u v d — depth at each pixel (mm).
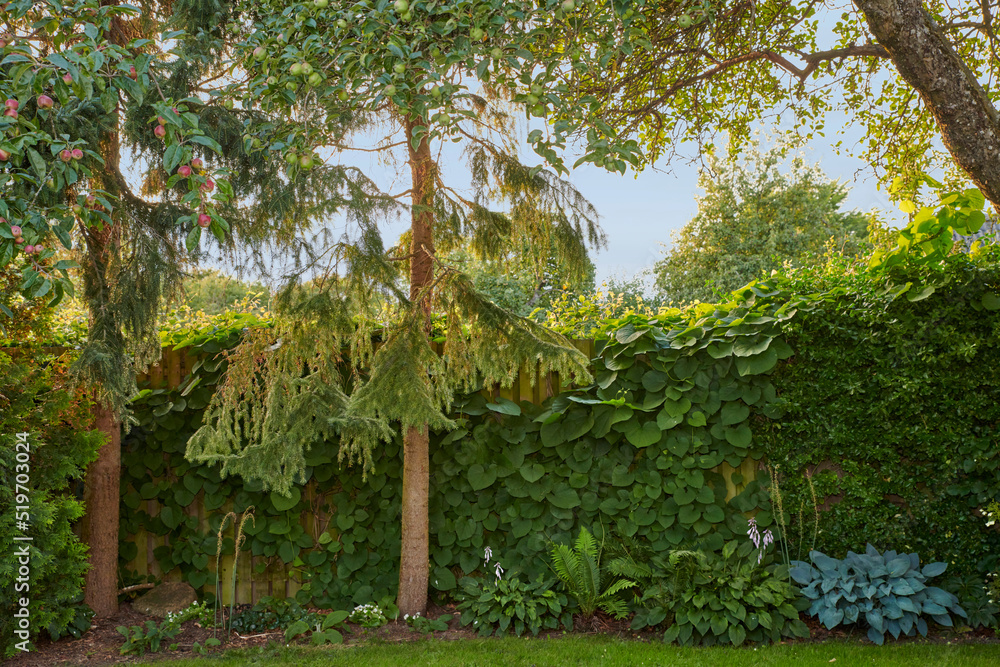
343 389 4887
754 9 4609
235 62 3631
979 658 3480
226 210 3861
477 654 3789
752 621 3883
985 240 4215
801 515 4332
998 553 4078
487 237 4359
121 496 4973
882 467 4250
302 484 4777
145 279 3883
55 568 4031
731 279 13969
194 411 5000
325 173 3793
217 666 3688
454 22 2459
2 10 2404
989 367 4078
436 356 4043
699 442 4449
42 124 3398
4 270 4297
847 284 4414
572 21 2814
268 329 4148
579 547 4324
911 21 3244
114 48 2287
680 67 5434
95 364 3861
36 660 3859
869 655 3592
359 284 3822
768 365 4293
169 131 2359
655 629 4199
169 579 5004
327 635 4141
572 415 4664
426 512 4551
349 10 2543
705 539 4383
